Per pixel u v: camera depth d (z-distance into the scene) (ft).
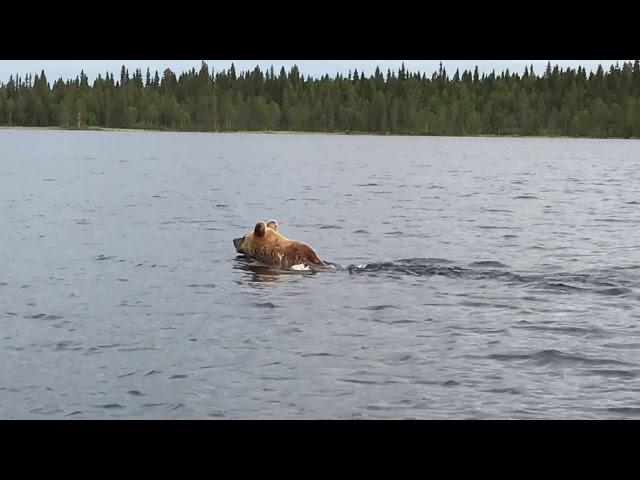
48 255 114.21
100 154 451.53
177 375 63.21
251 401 58.44
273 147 593.01
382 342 71.97
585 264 112.98
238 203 195.11
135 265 106.83
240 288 92.89
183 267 105.29
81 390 60.18
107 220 156.15
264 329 75.77
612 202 212.02
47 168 323.78
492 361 66.95
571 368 65.26
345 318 79.87
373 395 59.62
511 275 101.24
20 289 91.61
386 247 127.95
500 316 80.89
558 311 82.94
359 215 172.86
